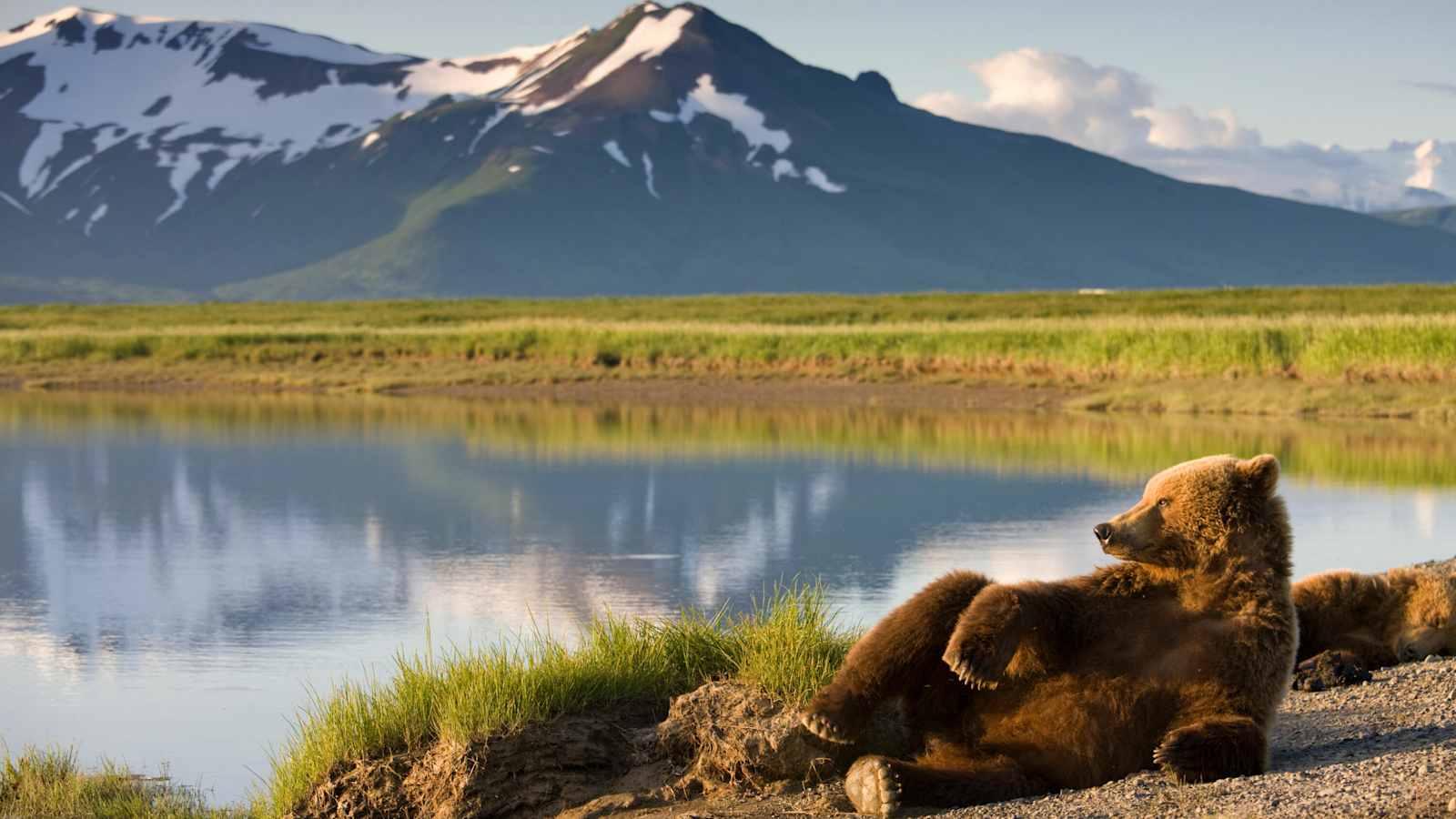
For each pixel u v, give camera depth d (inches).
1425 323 2048.5
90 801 460.1
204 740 527.2
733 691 415.5
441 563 896.3
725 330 2928.2
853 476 1309.1
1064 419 1898.4
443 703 427.8
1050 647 325.4
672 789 385.4
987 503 1119.0
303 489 1278.3
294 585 832.9
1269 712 317.7
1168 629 321.4
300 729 501.4
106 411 2199.8
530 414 2101.4
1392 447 1471.5
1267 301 4087.1
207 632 711.1
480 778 394.3
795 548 922.7
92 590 828.0
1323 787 291.6
